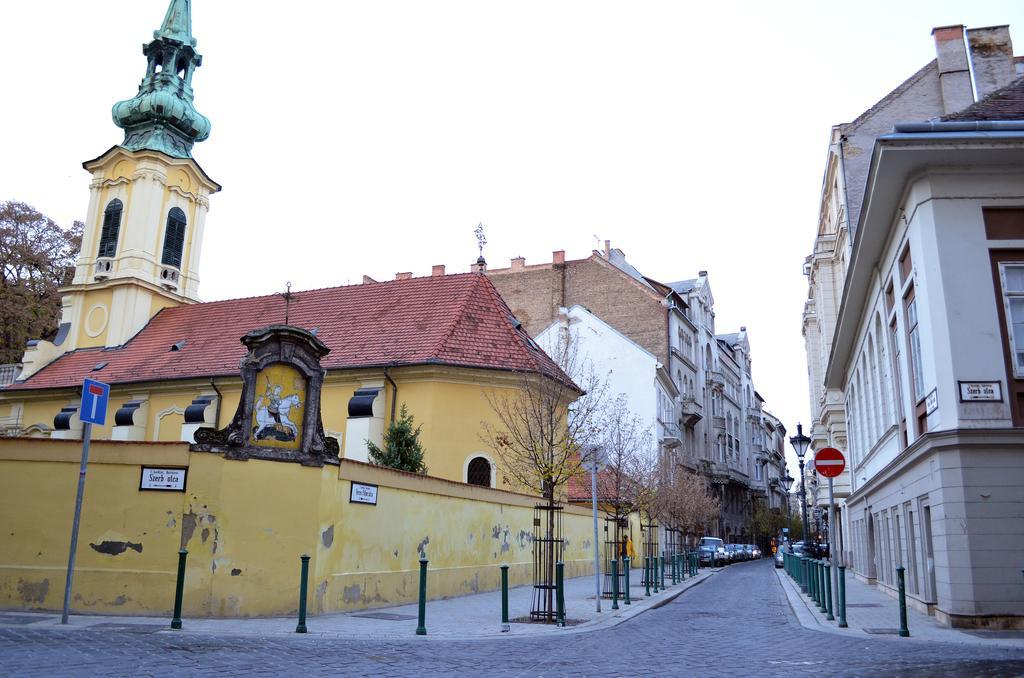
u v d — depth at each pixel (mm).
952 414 14016
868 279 22234
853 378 30453
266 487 14164
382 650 10570
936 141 14547
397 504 17250
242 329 34000
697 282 69938
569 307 51750
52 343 38094
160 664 8750
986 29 31594
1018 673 8875
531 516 24172
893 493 19828
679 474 41344
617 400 43562
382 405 26500
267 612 13742
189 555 13547
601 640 12141
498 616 15203
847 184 32656
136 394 31859
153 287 38000
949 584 13656
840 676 8727
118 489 13875
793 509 124312
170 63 41094
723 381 71250
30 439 14117
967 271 14555
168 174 39469
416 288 32188
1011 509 13516
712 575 35312
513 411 25375
